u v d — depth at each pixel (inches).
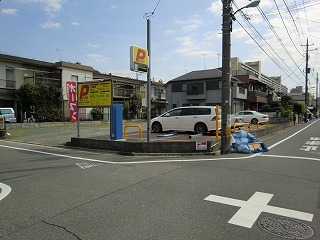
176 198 183.2
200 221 145.6
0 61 920.3
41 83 1002.1
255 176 245.3
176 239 125.6
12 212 159.8
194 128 542.0
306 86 1598.2
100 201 178.1
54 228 137.3
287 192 197.0
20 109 964.6
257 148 410.9
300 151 408.8
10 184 221.0
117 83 1344.7
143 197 185.6
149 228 136.9
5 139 582.6
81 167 287.7
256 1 376.2
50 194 193.9
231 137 394.6
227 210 161.5
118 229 135.9
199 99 1398.9
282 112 1182.9
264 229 136.4
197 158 346.0
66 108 1066.1
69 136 598.9
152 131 596.4
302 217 151.7
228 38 385.7
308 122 1568.7
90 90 446.3
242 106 1505.9
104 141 414.3
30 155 371.6
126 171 267.4
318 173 258.8
